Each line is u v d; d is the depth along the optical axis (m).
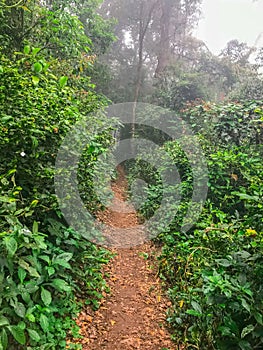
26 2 4.49
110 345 2.44
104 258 3.83
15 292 1.90
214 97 10.61
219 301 1.71
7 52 4.29
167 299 3.14
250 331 1.58
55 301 2.48
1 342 1.60
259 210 2.12
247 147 4.19
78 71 5.45
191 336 2.30
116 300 3.12
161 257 3.84
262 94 7.38
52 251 2.57
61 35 4.71
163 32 14.37
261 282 1.79
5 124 2.29
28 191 2.53
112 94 12.88
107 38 8.84
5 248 1.86
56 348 2.14
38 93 2.79
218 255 2.30
